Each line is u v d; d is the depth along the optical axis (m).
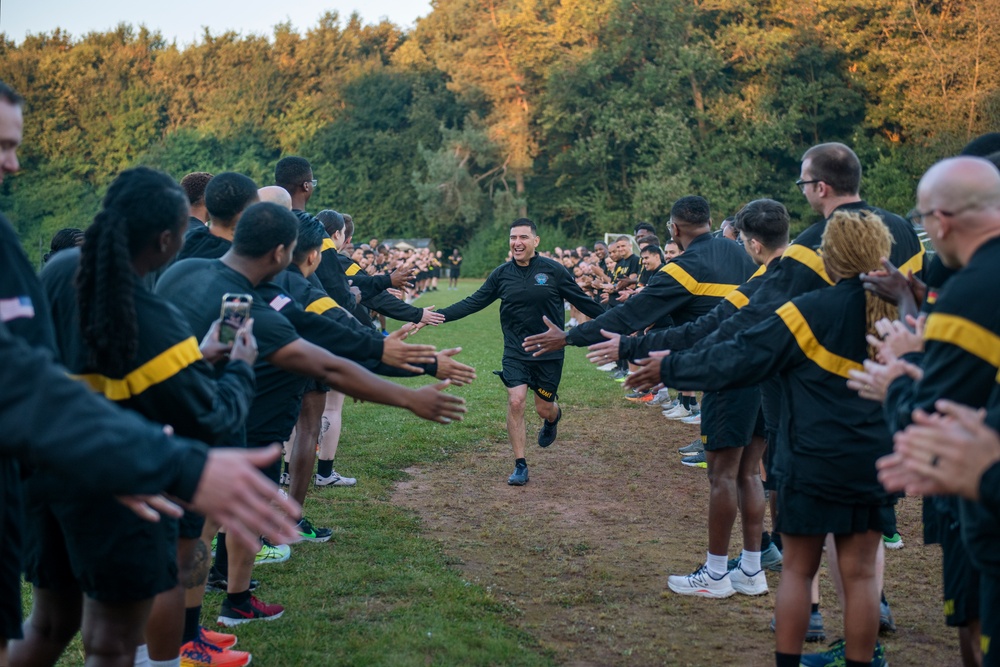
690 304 5.16
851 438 3.32
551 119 52.47
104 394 2.69
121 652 2.86
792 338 3.37
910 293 3.26
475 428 9.55
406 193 60.69
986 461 1.95
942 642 4.27
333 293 6.20
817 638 4.29
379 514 6.29
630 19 49.69
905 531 6.05
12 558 2.36
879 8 45.47
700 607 4.73
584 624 4.46
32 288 2.42
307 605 4.61
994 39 41.22
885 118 44.75
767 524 6.16
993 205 2.46
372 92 62.91
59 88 69.31
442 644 4.12
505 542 5.79
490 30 55.69
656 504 6.77
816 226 3.97
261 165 64.69
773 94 46.72
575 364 15.55
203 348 3.02
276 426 4.43
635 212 48.09
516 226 7.35
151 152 66.25
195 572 3.54
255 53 69.62
